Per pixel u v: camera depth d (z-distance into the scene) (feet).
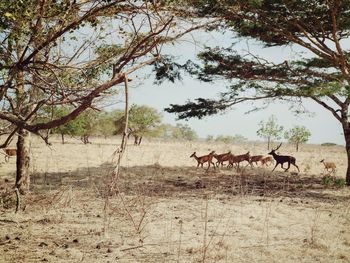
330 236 23.47
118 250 19.88
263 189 44.45
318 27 42.42
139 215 27.66
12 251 19.27
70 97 13.82
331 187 47.52
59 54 15.05
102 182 42.96
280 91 43.86
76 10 13.43
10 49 13.07
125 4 13.25
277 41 45.68
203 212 29.60
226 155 65.46
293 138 152.15
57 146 120.26
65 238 21.89
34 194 35.53
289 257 19.26
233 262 18.28
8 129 14.35
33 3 12.57
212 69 46.03
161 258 18.71
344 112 49.62
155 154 99.40
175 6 12.82
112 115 168.35
